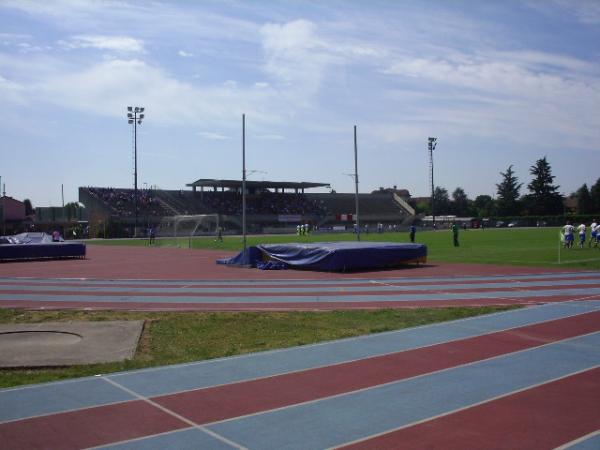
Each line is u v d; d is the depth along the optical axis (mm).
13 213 77250
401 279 19969
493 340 9977
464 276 20531
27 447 5367
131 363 8461
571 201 143125
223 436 5621
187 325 11633
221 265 27203
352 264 23500
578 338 10055
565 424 5898
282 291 17125
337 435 5645
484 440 5488
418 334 10555
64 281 20562
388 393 7000
